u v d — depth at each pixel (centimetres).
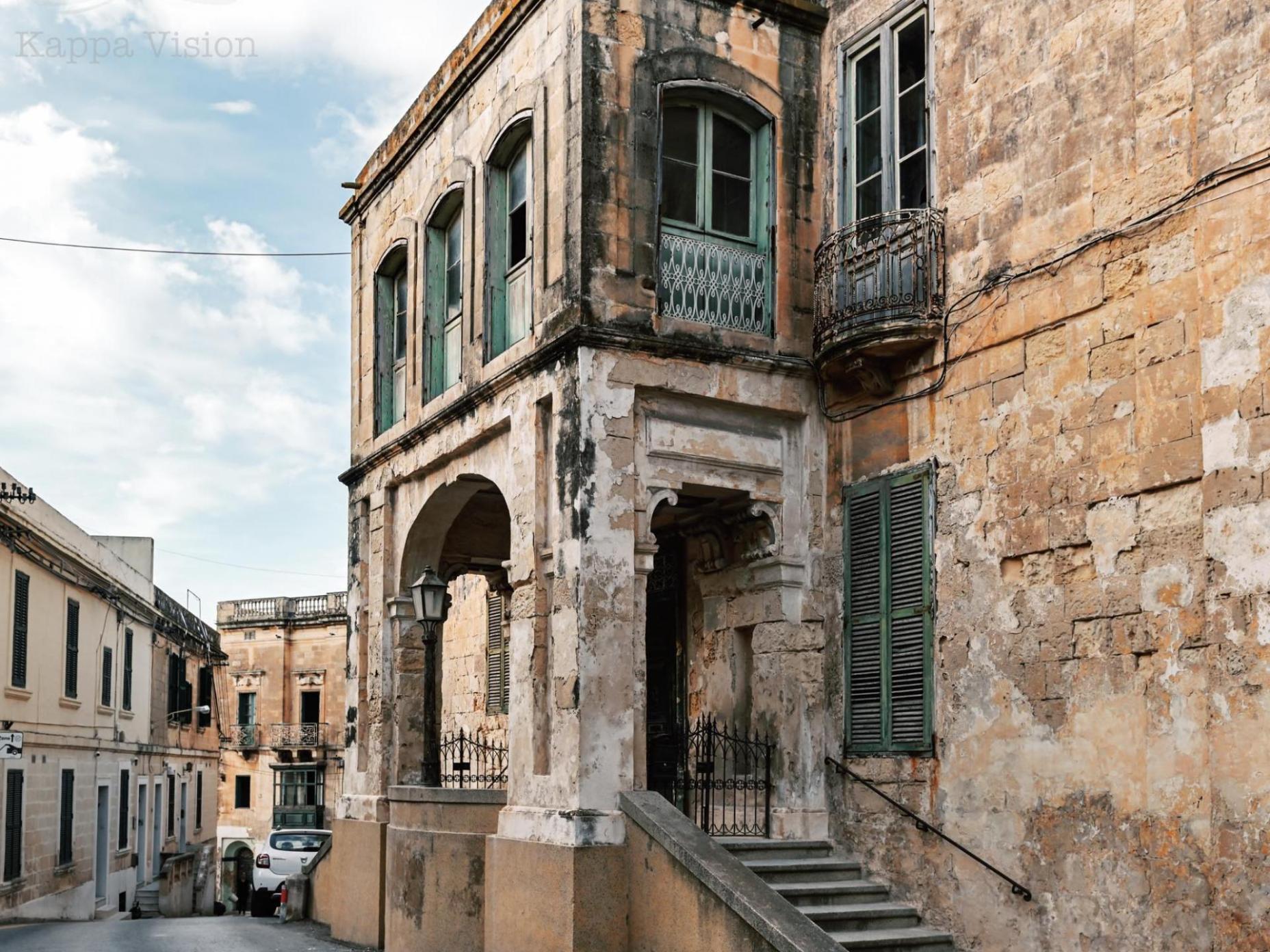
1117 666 991
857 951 1067
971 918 1095
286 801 5353
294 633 5466
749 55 1332
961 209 1176
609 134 1248
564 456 1222
